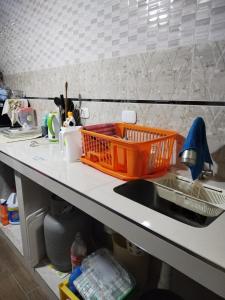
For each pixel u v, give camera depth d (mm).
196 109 1021
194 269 548
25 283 1392
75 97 1688
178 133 1102
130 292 1010
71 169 1112
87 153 1188
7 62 2531
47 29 1814
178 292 1230
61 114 1632
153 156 1027
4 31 2434
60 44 1722
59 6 1645
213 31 917
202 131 884
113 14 1282
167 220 672
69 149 1201
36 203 1377
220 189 890
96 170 1102
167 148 1070
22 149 1472
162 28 1074
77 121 1683
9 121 2260
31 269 1433
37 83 2100
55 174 1044
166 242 596
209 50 938
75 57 1614
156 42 1110
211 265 511
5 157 1414
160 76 1123
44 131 1838
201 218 843
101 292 997
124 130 1318
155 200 987
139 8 1150
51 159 1268
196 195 958
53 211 1348
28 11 1982
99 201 791
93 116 1564
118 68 1322
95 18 1397
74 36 1581
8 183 2006
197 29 960
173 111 1104
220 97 942
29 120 2156
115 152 1011
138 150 946
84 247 1288
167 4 1036
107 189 889
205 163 969
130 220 686
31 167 1155
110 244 1542
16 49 2301
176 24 1021
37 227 1405
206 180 982
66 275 1350
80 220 1343
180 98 1066
